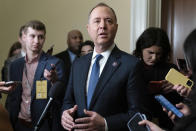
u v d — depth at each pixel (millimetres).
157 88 2338
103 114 1995
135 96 1979
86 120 1912
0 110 2135
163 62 2520
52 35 4734
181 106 1683
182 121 1019
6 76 3762
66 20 4672
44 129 2686
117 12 4309
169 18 4164
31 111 2764
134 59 2074
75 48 4391
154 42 2412
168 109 1666
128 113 1970
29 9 4805
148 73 2451
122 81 2016
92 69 2131
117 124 1927
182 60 2414
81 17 4598
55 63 2816
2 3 4871
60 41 4703
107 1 4391
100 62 2125
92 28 2109
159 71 2463
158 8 4078
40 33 2846
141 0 4066
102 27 2062
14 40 4844
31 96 2777
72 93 2244
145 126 1598
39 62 2834
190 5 4055
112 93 2004
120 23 4289
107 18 2094
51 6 4730
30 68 2869
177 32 4129
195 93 1020
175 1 4137
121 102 2045
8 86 2486
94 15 2107
